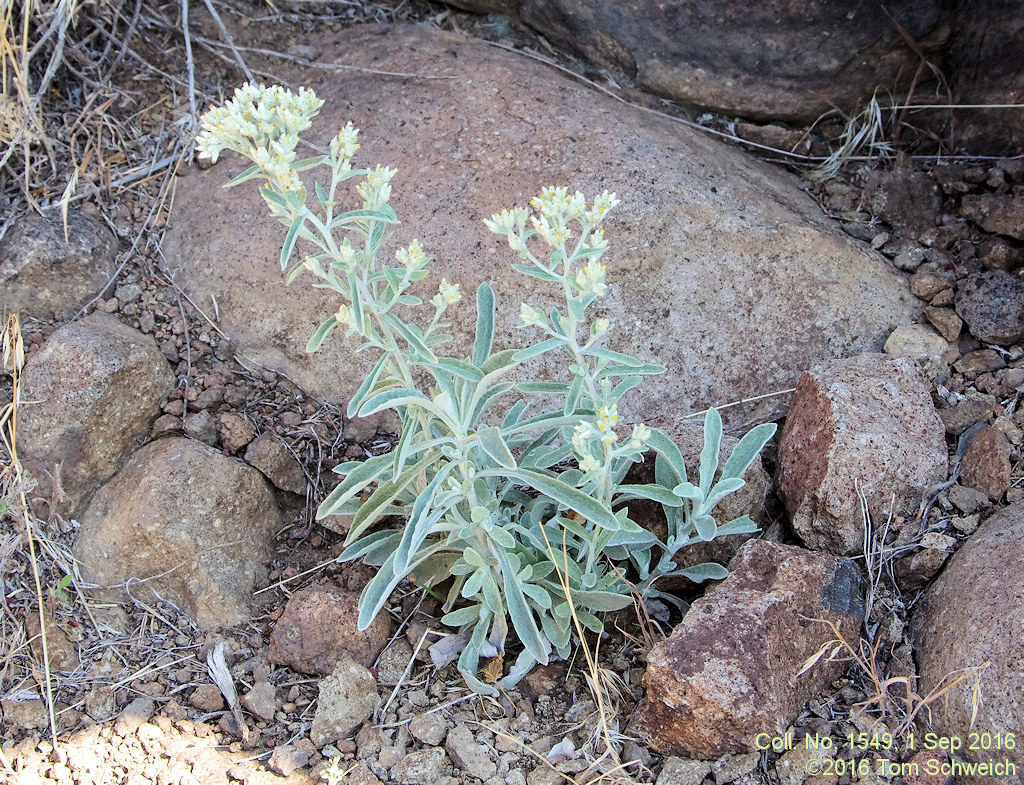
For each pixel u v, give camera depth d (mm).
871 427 611
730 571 583
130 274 758
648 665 537
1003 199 754
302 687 602
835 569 572
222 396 710
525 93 791
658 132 786
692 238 724
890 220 777
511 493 639
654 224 722
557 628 581
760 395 704
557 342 523
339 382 719
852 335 714
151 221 781
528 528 621
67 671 597
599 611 612
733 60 801
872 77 796
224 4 869
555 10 849
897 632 567
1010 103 769
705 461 580
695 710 522
